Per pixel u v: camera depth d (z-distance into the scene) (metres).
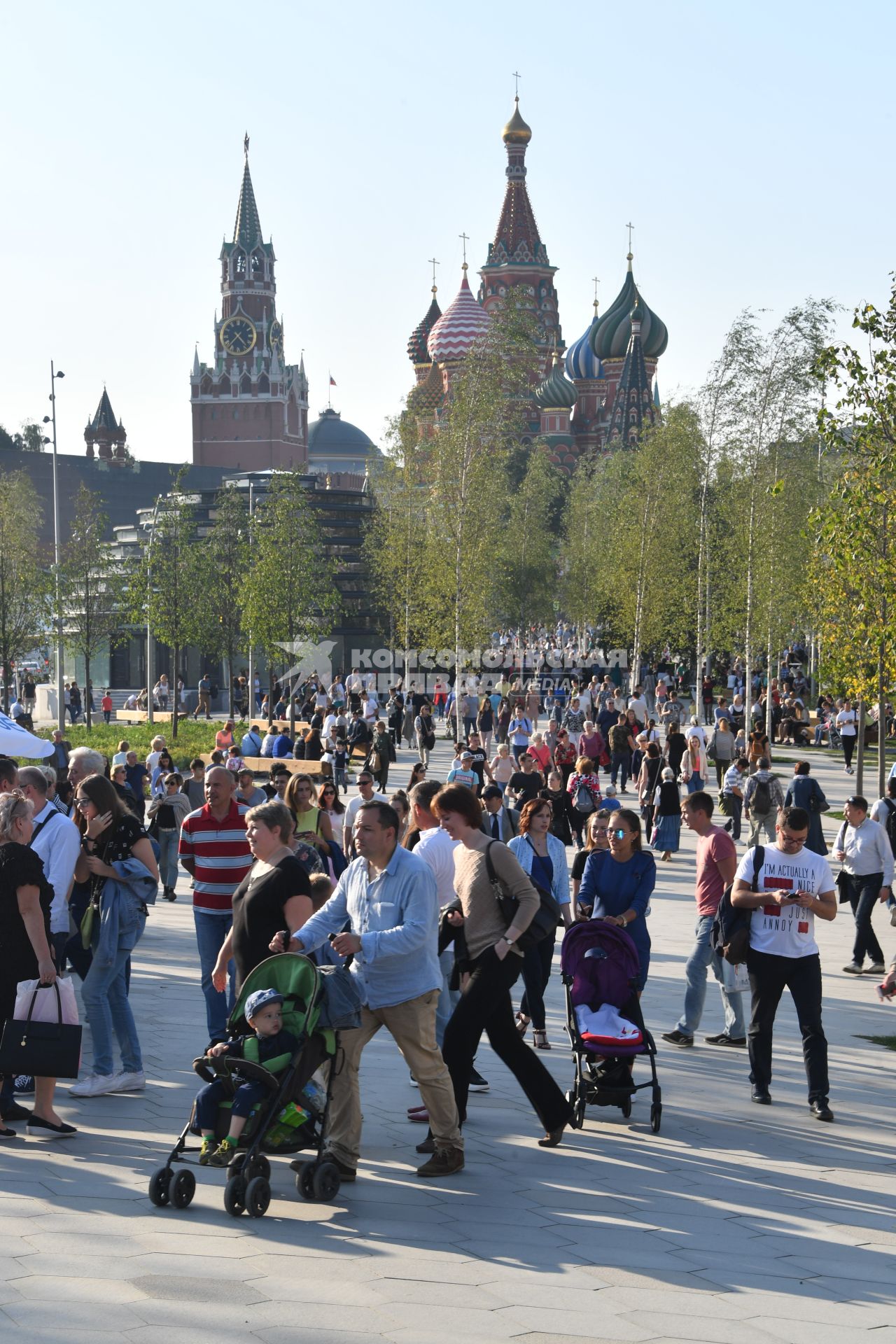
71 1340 5.84
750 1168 9.45
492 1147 9.83
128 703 75.88
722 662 87.44
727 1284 7.03
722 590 66.69
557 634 121.38
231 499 71.69
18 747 17.59
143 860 10.91
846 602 27.53
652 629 74.31
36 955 9.48
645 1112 11.05
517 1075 9.81
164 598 66.69
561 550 115.25
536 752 30.33
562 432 181.38
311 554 67.56
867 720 45.38
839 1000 16.58
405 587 71.56
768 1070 11.44
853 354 23.73
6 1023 9.31
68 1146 9.26
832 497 26.17
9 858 9.56
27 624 66.06
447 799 9.70
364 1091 11.47
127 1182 8.42
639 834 12.09
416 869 8.84
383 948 8.55
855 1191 8.96
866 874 18.41
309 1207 8.09
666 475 73.00
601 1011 10.54
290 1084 8.09
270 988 8.41
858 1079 12.51
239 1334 6.01
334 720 50.47
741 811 30.44
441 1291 6.70
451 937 9.88
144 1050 12.36
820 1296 6.89
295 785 13.88
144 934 19.67
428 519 67.62
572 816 25.92
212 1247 7.24
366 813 8.81
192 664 88.75
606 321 183.25
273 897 9.27
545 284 191.50
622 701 58.00
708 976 17.73
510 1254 7.35
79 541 66.31
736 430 57.75
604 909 12.03
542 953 13.12
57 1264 6.85
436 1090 8.89
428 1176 8.87
